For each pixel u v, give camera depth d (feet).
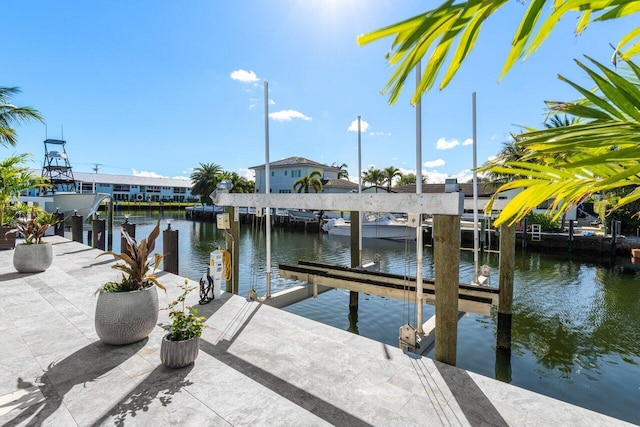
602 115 2.95
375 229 64.39
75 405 7.89
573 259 47.80
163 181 217.36
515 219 4.57
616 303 27.09
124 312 10.84
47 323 12.87
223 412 7.77
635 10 2.49
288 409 7.93
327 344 11.57
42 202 62.44
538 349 18.71
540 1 2.30
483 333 20.44
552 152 3.00
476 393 8.69
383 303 25.76
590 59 2.84
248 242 66.08
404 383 9.16
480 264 42.57
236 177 151.53
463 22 2.32
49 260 21.49
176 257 22.61
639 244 45.75
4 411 7.59
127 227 34.81
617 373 16.14
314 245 61.62
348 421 7.54
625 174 2.68
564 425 7.45
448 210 10.42
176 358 9.61
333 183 112.27
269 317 14.15
